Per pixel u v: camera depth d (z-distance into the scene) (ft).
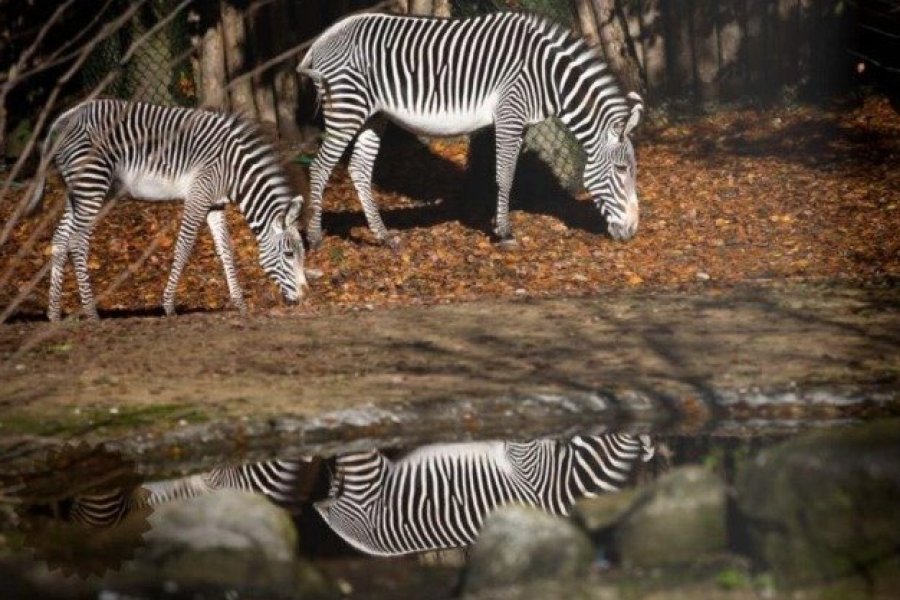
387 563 32.45
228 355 47.93
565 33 66.49
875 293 54.19
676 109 86.38
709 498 30.48
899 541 28.94
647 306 53.72
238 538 31.01
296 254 58.34
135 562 30.91
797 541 29.53
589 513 31.58
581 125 66.13
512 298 56.24
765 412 41.63
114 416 41.09
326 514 36.11
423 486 37.88
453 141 85.05
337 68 67.77
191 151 58.70
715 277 60.39
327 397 42.55
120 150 59.06
